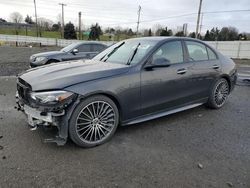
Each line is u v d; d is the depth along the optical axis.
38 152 3.29
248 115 5.04
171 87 4.30
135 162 3.13
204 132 4.11
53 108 3.17
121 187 2.66
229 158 3.29
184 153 3.38
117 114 3.74
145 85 3.92
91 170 2.93
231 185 2.73
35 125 3.40
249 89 7.70
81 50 10.46
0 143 3.50
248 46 32.12
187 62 4.60
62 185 2.66
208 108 5.43
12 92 6.39
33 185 2.64
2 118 4.43
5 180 2.70
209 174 2.92
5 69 11.28
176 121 4.59
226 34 63.66
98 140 3.56
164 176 2.86
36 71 3.82
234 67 5.67
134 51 4.28
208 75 4.97
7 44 43.38
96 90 3.40
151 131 4.09
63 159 3.15
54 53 10.08
